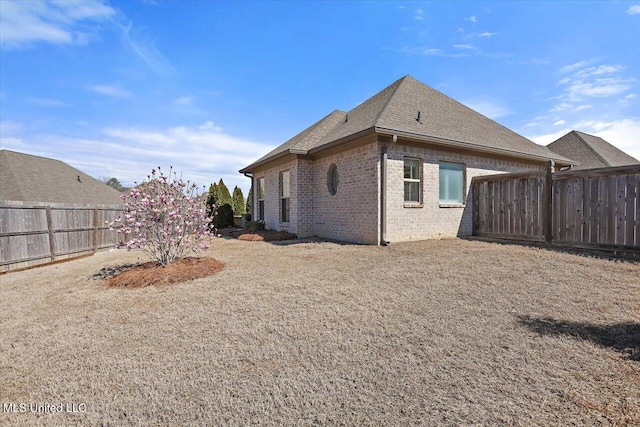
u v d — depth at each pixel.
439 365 2.62
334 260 7.00
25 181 16.41
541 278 5.09
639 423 1.89
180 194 6.54
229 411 2.13
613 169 6.77
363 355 2.83
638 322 3.36
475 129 11.05
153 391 2.38
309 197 11.93
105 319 3.92
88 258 9.47
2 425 2.08
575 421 1.92
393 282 5.12
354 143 9.54
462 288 4.71
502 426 1.90
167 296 4.73
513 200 9.09
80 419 2.11
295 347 3.01
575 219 7.49
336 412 2.09
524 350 2.82
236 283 5.31
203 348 3.05
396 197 9.07
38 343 3.30
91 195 19.53
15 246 7.93
